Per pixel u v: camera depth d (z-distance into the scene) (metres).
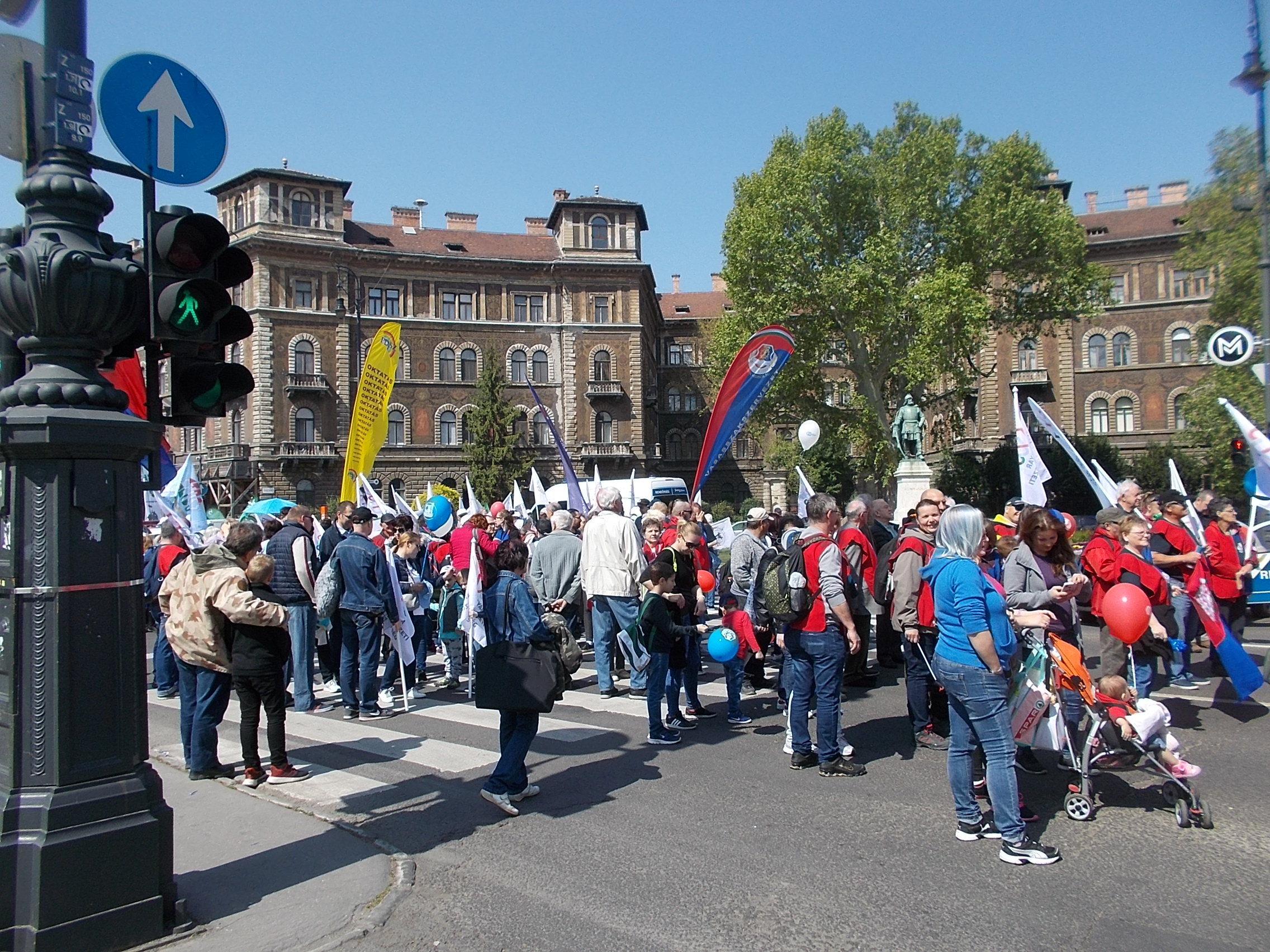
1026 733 5.94
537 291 59.16
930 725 7.90
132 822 4.26
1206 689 9.78
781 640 7.86
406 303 56.25
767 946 4.24
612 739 8.39
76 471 4.24
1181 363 52.97
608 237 60.41
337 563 9.68
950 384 53.50
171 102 4.84
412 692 10.66
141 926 4.25
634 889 4.94
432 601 13.41
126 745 4.34
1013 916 4.47
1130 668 7.89
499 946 4.31
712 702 10.16
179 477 16.73
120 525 4.39
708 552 11.62
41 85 4.58
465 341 57.38
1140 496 9.89
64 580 4.18
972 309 38.31
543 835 5.84
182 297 4.38
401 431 55.69
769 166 42.72
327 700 10.80
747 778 7.01
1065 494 46.94
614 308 59.88
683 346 75.62
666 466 73.25
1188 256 28.73
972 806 5.53
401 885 5.03
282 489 51.28
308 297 53.22
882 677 11.19
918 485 23.02
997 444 55.22
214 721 7.41
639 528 13.80
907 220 42.06
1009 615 5.81
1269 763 7.00
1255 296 27.08
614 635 10.62
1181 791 5.71
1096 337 54.78
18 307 4.34
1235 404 27.92
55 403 4.26
